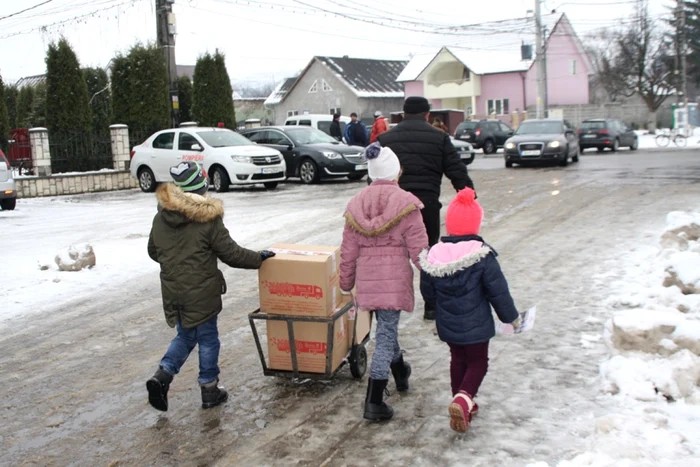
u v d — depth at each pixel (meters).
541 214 11.68
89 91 28.02
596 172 18.58
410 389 4.76
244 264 4.50
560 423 4.07
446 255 3.93
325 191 16.69
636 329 4.66
